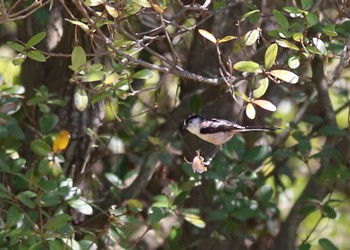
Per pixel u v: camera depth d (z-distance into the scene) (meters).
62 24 11.06
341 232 14.69
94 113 11.16
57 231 9.06
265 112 12.66
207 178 10.98
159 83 8.39
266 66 7.82
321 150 11.38
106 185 12.32
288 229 12.29
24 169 11.14
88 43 10.53
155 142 11.33
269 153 11.33
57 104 10.69
